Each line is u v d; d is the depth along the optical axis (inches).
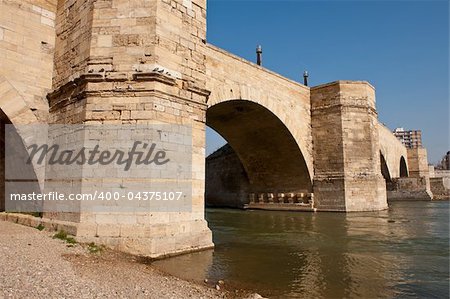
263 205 1451.8
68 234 472.1
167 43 522.3
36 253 375.2
